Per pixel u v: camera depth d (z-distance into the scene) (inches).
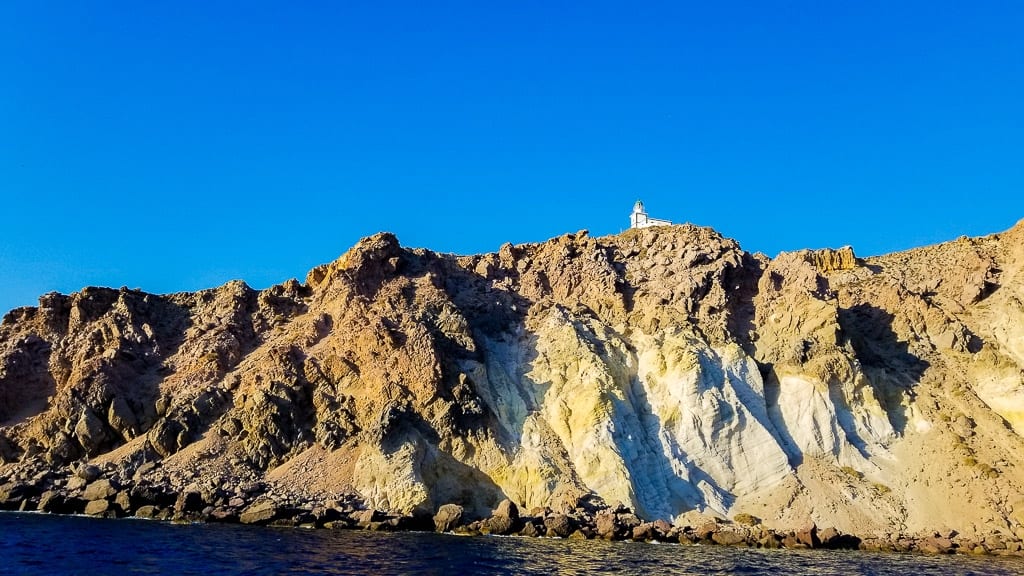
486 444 3228.3
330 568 2023.9
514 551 2422.5
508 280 4370.1
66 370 3575.3
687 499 3203.7
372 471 3002.0
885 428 3597.4
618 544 2716.5
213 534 2439.7
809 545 2906.0
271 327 3966.5
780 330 3946.9
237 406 3373.5
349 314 3750.0
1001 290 4296.3
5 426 3292.3
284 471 3117.6
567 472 3154.5
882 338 4151.1
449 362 3494.1
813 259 4781.0
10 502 2787.9
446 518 2847.0
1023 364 3804.1
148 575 1847.9
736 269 4244.6
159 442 3181.6
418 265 4338.1
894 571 2431.1
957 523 3184.1
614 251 4554.6
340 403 3403.1
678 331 3764.8
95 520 2613.2
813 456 3454.7
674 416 3449.8
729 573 2245.3
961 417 3641.7
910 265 4877.0
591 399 3361.2
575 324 3841.0
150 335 3794.3
